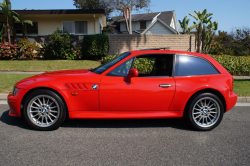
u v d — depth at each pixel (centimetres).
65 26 1734
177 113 447
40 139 386
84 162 309
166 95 433
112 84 421
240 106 660
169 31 2823
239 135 429
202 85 441
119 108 430
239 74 1305
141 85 426
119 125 471
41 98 422
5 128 433
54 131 425
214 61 475
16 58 1506
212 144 384
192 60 466
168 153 345
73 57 1505
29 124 419
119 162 312
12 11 1474
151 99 430
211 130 456
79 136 404
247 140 405
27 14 1583
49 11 1584
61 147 356
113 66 439
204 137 416
